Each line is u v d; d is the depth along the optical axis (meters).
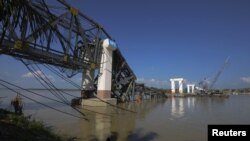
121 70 64.56
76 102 51.41
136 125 26.78
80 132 21.70
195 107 55.84
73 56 42.16
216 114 40.00
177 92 152.88
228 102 80.75
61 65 42.19
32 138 12.02
